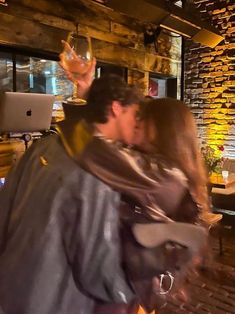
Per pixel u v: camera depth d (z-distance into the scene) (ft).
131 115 3.36
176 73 20.42
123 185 2.77
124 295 2.77
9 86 13.05
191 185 3.25
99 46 15.40
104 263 2.67
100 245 2.67
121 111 3.26
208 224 3.43
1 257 2.90
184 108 3.59
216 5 18.74
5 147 8.85
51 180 2.82
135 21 17.15
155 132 3.43
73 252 2.70
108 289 2.72
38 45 13.03
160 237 2.80
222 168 17.21
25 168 3.17
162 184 2.88
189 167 3.34
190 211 3.14
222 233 15.10
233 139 18.90
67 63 4.28
